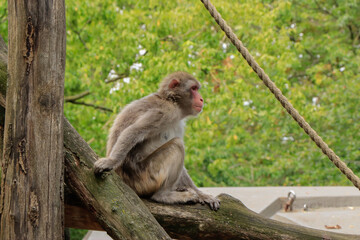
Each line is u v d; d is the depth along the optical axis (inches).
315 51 1121.4
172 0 734.5
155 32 716.7
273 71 801.6
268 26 730.2
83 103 822.5
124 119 305.3
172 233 292.5
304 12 1072.8
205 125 733.9
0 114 268.8
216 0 683.4
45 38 232.2
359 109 838.5
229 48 772.6
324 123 890.7
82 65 727.1
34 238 231.3
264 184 972.6
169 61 688.4
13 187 231.1
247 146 954.1
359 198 499.5
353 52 1064.2
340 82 879.7
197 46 737.0
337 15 1064.2
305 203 489.4
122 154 270.1
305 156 856.9
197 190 321.4
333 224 436.1
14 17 230.1
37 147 233.3
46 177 235.3
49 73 234.4
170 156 300.2
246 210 303.3
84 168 259.1
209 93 695.1
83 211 291.1
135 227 250.4
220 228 290.4
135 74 727.1
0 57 267.3
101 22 729.6
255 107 941.2
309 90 988.6
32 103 232.5
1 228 233.9
